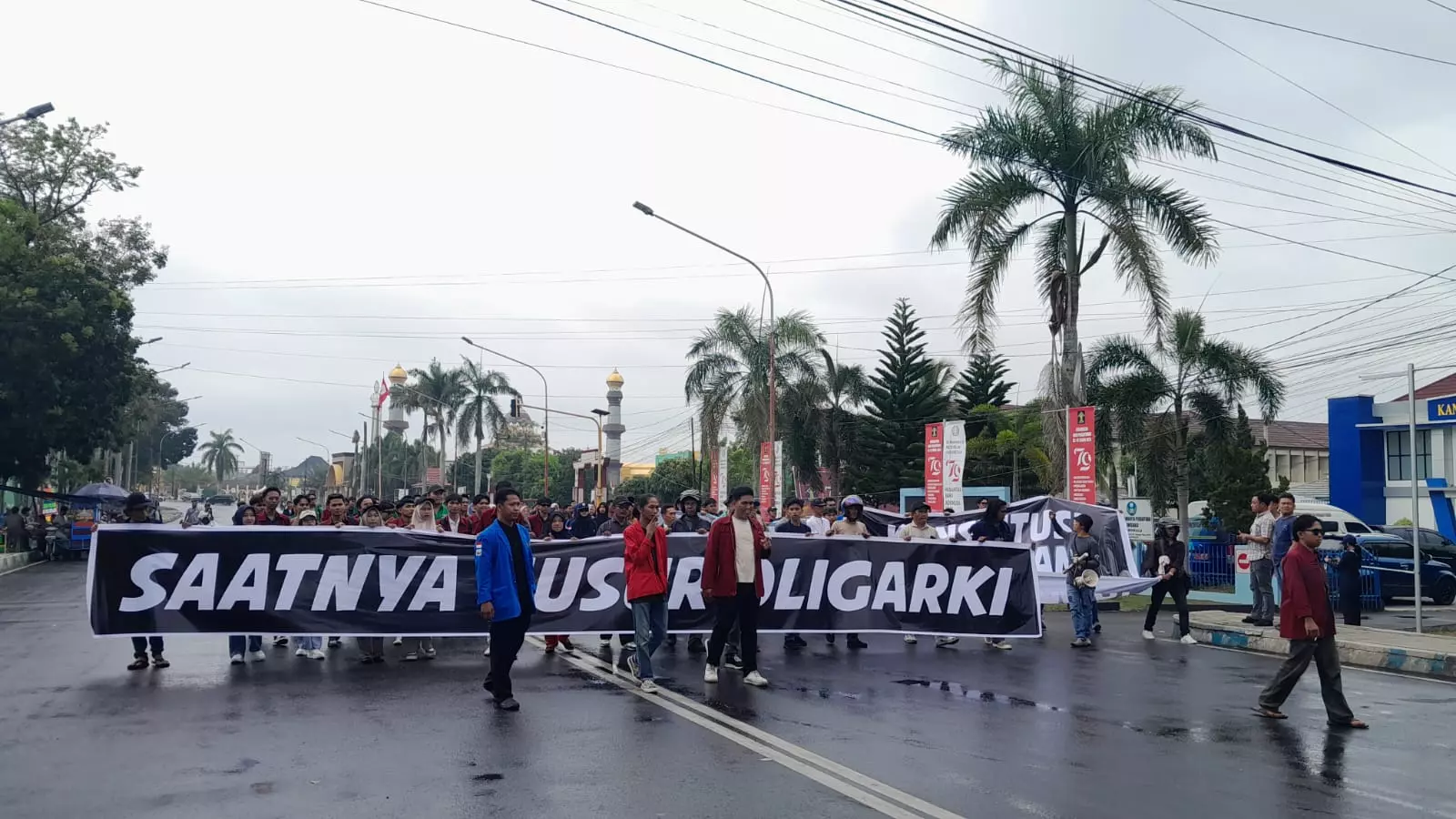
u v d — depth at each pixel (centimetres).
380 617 1220
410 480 11269
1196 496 2859
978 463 4600
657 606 1070
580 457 9250
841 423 4419
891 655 1334
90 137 4112
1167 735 863
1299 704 1030
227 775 704
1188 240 2327
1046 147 2364
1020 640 1540
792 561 1360
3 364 3581
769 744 802
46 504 5928
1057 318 2453
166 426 10862
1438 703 1055
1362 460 3853
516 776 705
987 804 650
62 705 946
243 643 1205
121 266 4194
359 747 787
